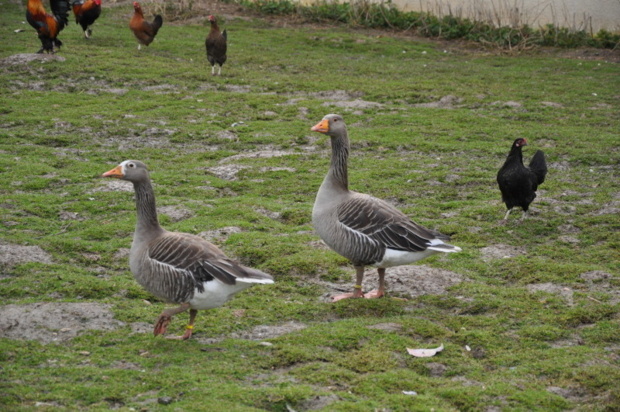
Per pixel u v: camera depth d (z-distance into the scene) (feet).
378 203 27.71
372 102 64.59
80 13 82.53
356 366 22.21
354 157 49.65
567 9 97.14
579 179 45.11
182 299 23.00
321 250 33.12
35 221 35.60
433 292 29.17
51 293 27.37
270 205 39.34
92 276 29.35
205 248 23.29
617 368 22.21
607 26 95.25
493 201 40.81
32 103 59.67
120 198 39.81
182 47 84.02
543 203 40.22
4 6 100.01
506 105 64.08
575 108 63.87
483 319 26.21
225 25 97.30
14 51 75.72
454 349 23.68
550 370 22.12
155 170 45.88
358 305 27.43
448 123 58.13
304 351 22.93
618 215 37.86
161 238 23.84
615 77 76.33
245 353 22.89
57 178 42.45
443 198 41.57
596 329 25.39
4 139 50.29
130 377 20.76
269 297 28.35
